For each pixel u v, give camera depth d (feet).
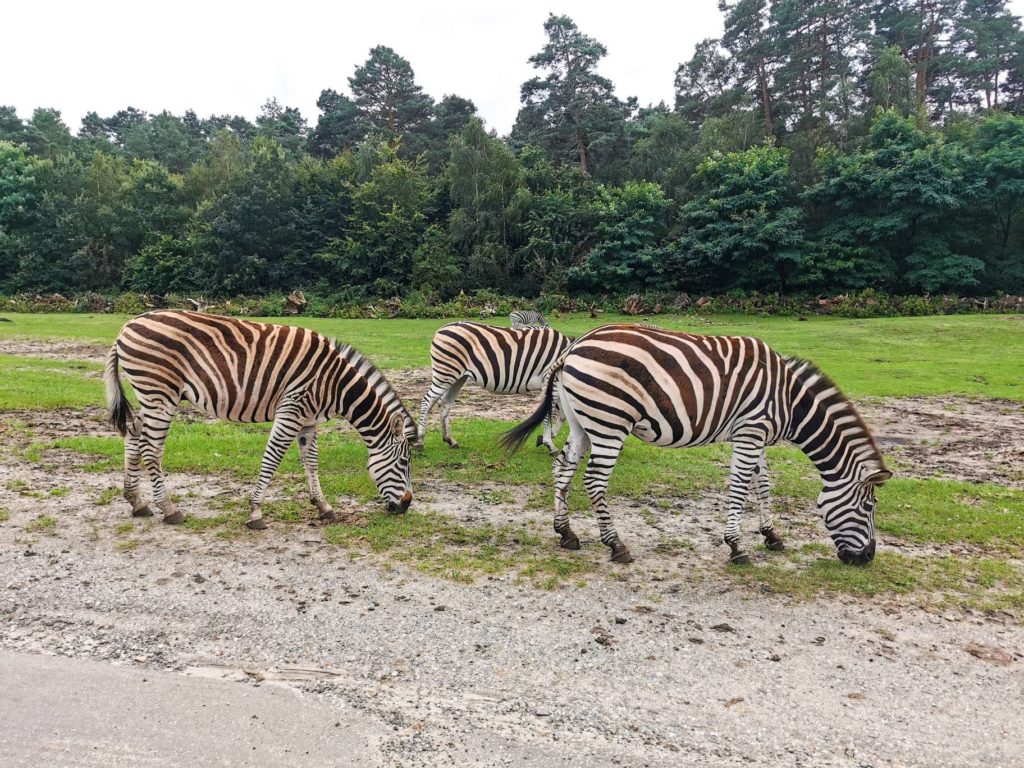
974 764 9.17
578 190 135.03
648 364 14.82
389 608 13.14
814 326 84.23
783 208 114.93
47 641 11.46
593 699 10.40
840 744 9.50
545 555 16.16
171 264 131.95
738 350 15.39
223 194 135.33
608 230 119.75
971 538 18.11
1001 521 19.34
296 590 13.75
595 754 9.11
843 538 15.64
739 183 114.32
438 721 9.74
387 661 11.30
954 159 108.58
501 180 130.41
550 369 16.63
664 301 113.91
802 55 136.15
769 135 138.31
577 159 160.45
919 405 38.06
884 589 14.71
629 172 146.61
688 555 16.52
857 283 109.09
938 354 59.47
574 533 16.83
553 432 27.73
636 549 16.80
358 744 9.18
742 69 151.53
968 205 111.14
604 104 152.76
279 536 16.65
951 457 27.45
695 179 127.24
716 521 19.26
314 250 139.44
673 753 9.18
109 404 17.17
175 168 195.21
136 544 15.74
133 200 147.23
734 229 111.86
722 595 14.24
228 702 10.00
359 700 10.18
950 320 81.00
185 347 16.51
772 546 16.93
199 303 117.60
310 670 10.94
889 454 27.73
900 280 112.37
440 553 15.98
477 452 26.23
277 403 16.92
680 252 117.60
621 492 21.77
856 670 11.47
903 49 151.94
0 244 138.21
